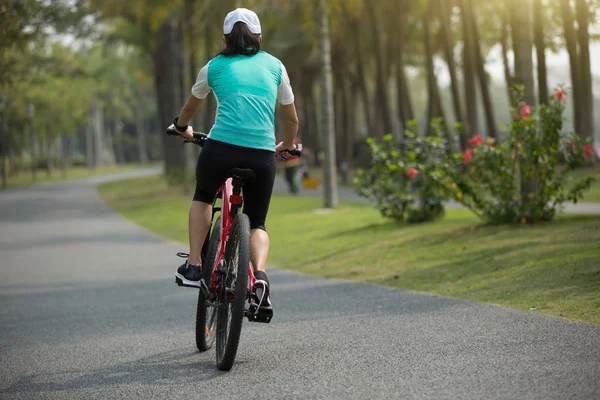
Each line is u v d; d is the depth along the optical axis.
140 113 173.25
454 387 6.17
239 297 6.88
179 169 57.50
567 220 17.12
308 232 23.59
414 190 23.80
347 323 9.39
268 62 7.35
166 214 38.81
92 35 59.62
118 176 110.38
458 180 17.83
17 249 25.53
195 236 7.55
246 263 6.94
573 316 8.54
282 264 17.59
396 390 6.21
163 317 11.02
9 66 24.38
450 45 47.94
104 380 7.27
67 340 9.67
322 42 31.44
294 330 9.18
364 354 7.56
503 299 10.14
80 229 32.91
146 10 46.34
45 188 79.19
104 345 9.12
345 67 64.69
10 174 115.19
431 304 10.29
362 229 21.72
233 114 7.10
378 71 53.44
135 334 9.76
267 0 45.62
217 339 7.55
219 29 42.25
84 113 130.12
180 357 8.09
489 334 8.00
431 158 20.88
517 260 12.88
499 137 47.94
